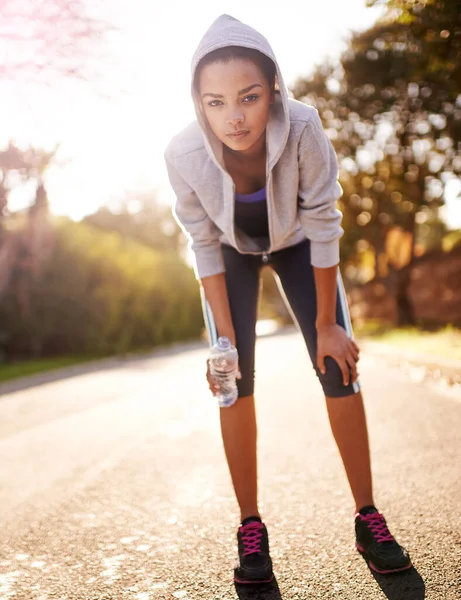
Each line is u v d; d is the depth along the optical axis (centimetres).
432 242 3566
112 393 953
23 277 2073
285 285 254
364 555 231
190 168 229
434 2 477
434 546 237
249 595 210
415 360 926
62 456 488
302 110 218
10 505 351
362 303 3444
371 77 1603
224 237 252
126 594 218
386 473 347
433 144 1595
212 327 247
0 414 800
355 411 236
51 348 2278
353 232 2177
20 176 834
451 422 479
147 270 2388
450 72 616
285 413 588
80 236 2191
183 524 291
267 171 218
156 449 479
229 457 239
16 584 233
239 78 199
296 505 304
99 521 307
